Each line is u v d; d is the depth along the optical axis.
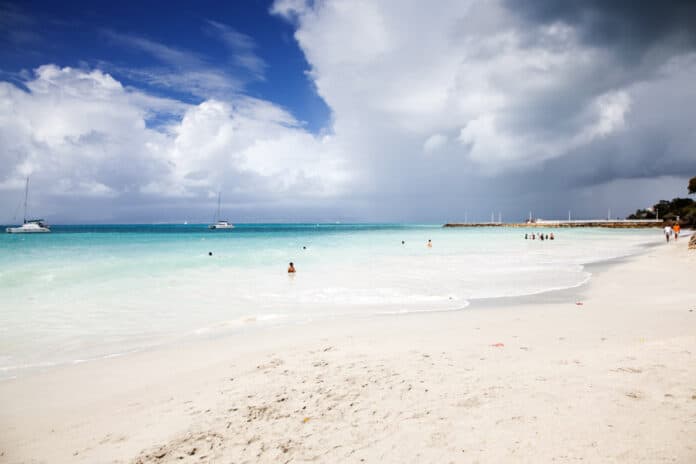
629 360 5.53
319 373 5.94
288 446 3.91
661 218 132.50
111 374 6.86
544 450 3.37
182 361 7.41
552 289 14.99
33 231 88.12
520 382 4.96
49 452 4.25
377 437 3.90
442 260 26.53
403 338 7.98
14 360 7.72
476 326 9.03
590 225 132.62
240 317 11.18
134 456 3.98
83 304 12.85
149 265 22.84
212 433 4.32
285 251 34.22
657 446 3.29
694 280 15.46
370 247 40.53
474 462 3.29
